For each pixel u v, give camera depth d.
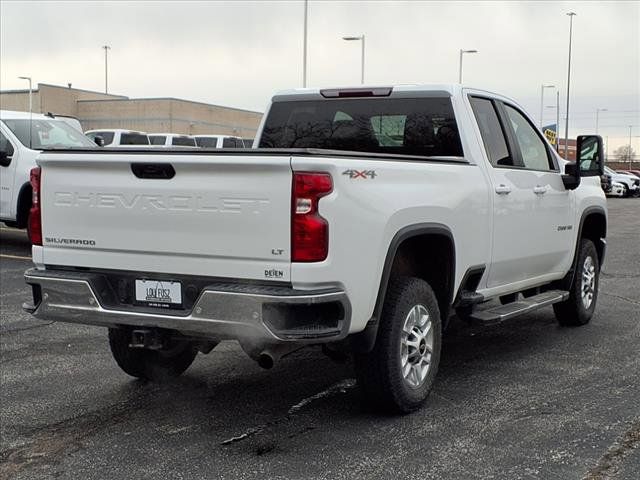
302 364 6.29
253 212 4.15
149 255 4.48
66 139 12.88
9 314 8.08
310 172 4.07
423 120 5.97
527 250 6.29
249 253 4.19
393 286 4.84
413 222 4.77
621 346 6.89
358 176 4.32
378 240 4.44
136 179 4.47
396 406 4.88
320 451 4.41
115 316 4.53
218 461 4.29
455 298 5.49
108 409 5.19
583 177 7.00
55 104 53.47
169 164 4.32
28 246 13.39
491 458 4.27
